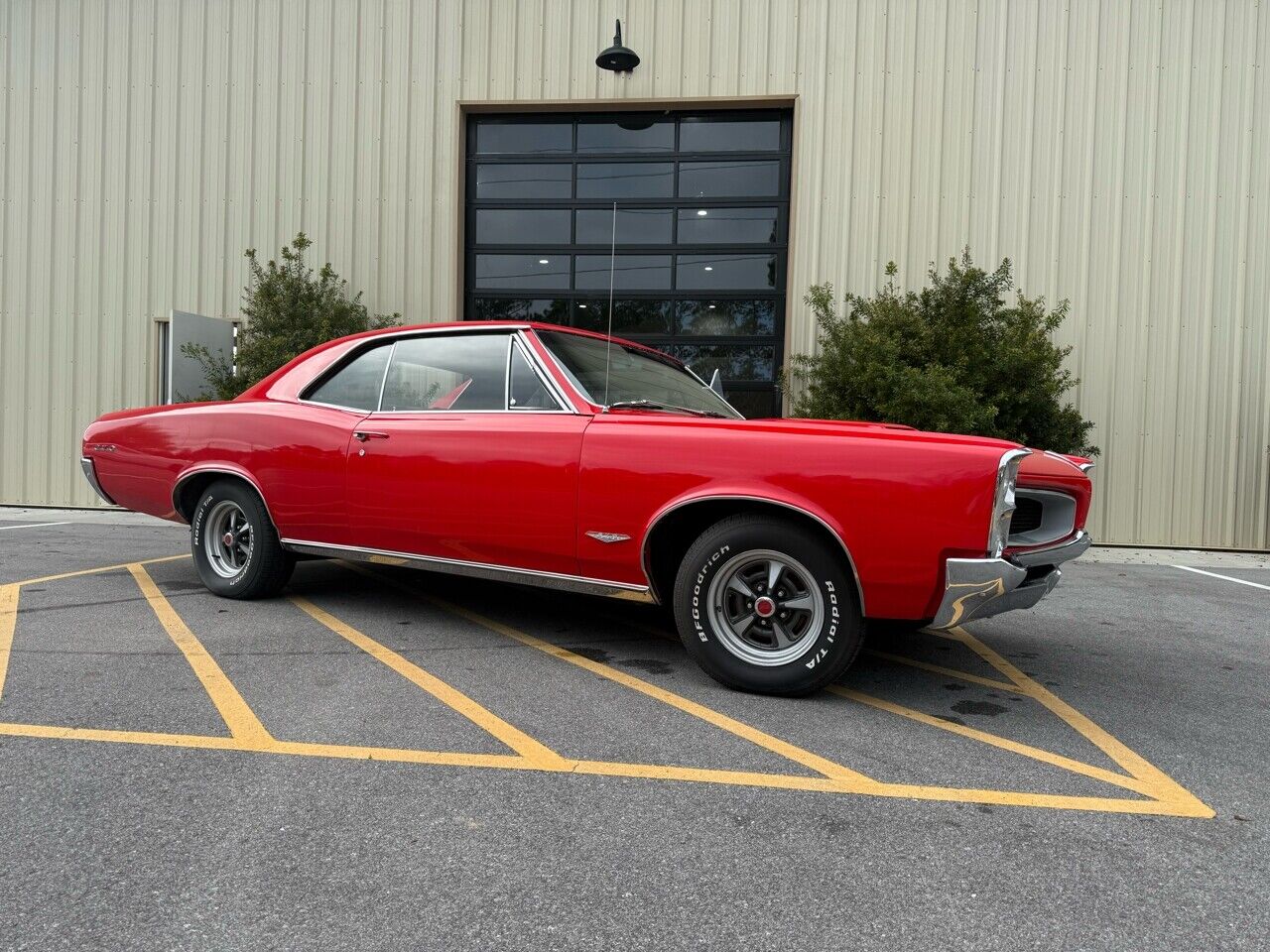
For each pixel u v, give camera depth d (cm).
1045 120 936
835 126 960
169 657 351
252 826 208
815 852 202
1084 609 539
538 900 178
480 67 1005
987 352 779
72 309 1058
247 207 1035
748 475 312
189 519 486
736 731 286
